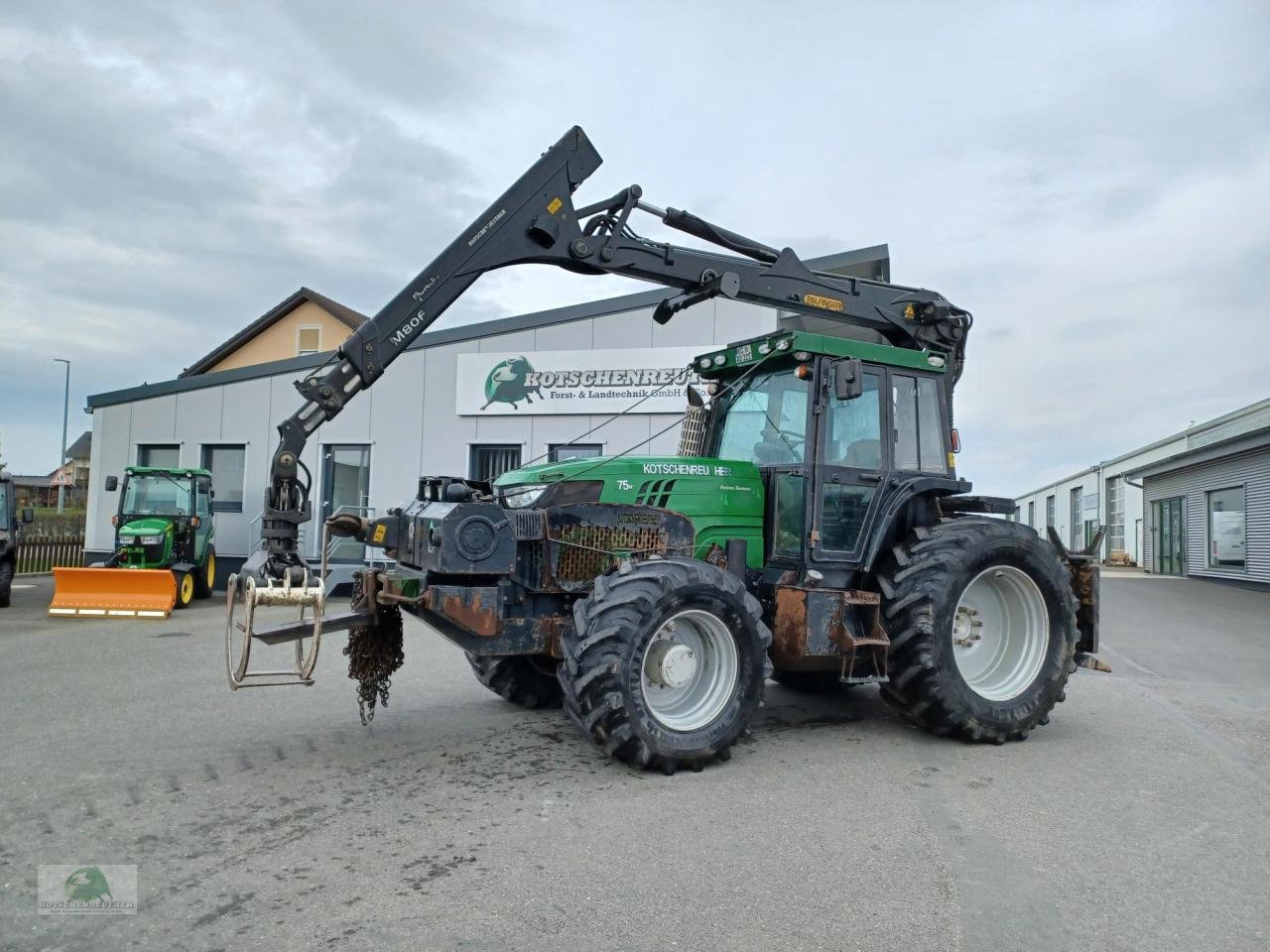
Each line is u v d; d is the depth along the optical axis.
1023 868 3.57
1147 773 4.96
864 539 5.90
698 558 5.70
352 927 2.98
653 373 14.26
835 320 6.80
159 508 14.59
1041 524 50.09
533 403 14.73
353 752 5.23
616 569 5.27
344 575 14.74
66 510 34.41
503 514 5.04
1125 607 14.93
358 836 3.83
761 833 3.92
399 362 15.35
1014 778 4.83
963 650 5.95
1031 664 5.84
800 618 5.40
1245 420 24.56
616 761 5.02
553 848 3.71
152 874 3.42
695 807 4.26
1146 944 2.95
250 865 3.51
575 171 5.78
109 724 5.90
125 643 9.71
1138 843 3.86
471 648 4.99
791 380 6.14
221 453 16.92
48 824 3.98
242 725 5.89
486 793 4.45
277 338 28.86
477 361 15.01
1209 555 22.11
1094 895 3.32
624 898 3.23
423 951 2.83
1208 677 8.21
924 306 6.93
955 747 5.52
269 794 4.41
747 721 5.03
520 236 5.63
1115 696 7.25
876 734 5.84
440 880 3.38
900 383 6.32
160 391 16.88
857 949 2.88
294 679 4.82
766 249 6.44
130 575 12.12
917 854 3.70
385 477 15.34
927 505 6.29
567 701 4.82
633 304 14.41
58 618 12.02
